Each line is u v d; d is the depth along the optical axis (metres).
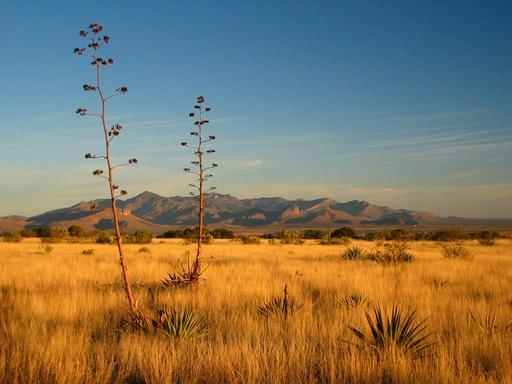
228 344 7.14
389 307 9.91
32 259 25.19
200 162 11.69
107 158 8.10
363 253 26.88
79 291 12.73
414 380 5.60
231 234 105.06
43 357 6.33
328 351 6.62
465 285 14.82
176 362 6.25
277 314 9.38
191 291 12.88
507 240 70.81
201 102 11.53
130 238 60.16
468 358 6.54
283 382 5.60
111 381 5.95
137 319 8.51
